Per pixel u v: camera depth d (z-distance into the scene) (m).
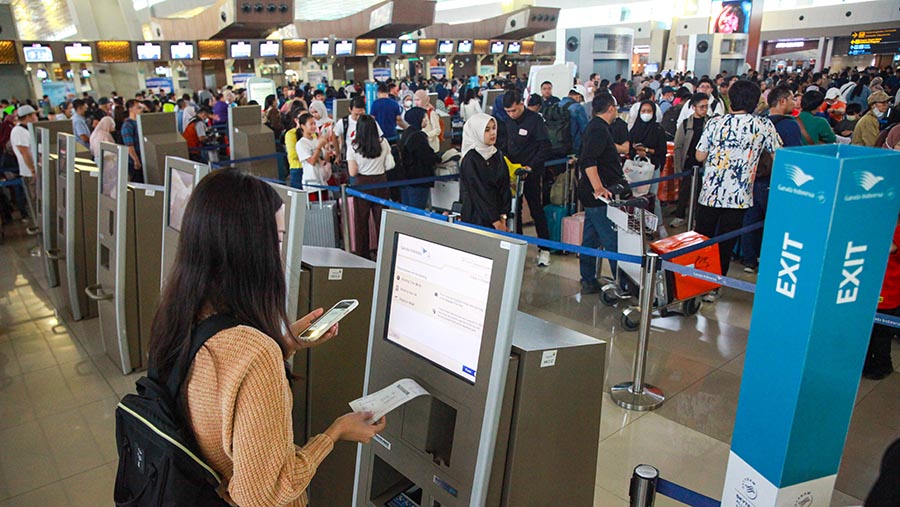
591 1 27.16
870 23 19.70
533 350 1.50
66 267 4.37
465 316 1.41
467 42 22.33
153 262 3.55
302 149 5.98
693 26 22.75
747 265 5.03
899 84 12.05
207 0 24.98
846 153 1.27
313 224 4.28
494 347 1.34
